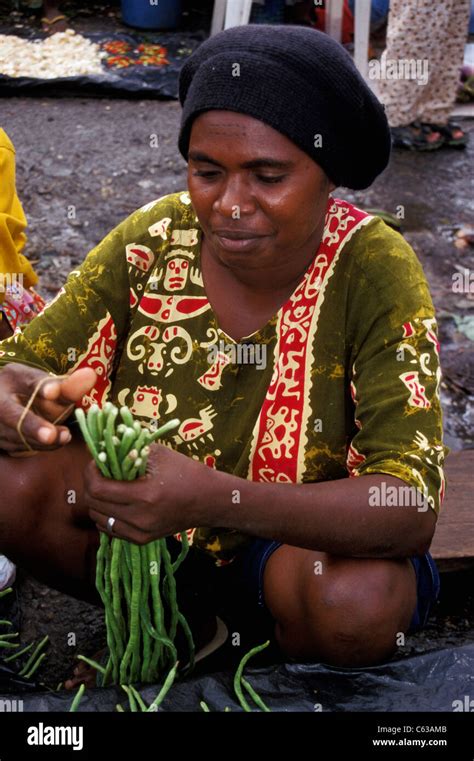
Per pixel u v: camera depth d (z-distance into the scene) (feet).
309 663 5.59
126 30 19.89
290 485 5.15
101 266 5.73
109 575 5.29
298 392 5.50
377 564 5.35
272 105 4.66
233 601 6.39
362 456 5.45
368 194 14.87
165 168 15.37
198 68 4.95
